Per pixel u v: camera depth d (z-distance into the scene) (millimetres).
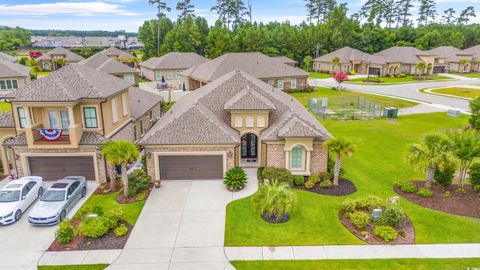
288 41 98750
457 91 62812
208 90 29203
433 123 39938
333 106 49312
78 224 18031
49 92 21656
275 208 18172
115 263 14961
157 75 70688
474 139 20359
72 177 21672
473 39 125000
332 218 18484
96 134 23172
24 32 181125
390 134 35531
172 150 22781
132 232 17344
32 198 20375
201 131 22969
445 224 17750
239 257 15336
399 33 117375
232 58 58875
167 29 114750
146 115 33500
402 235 16766
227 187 22188
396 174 24844
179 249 15930
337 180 22641
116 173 23906
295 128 22828
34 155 22750
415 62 88000
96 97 22281
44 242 16594
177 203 20359
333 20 109938
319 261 14992
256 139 26375
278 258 15234
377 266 14633
